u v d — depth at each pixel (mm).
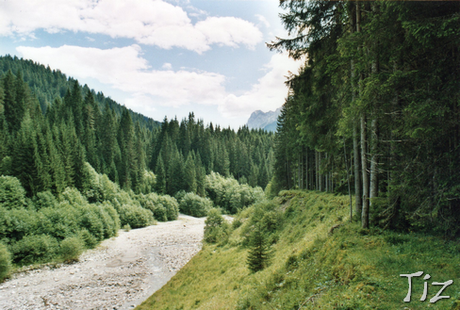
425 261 7855
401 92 8789
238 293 13023
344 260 9141
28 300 21031
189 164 88625
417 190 9117
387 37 8352
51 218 36906
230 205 84562
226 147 126062
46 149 54688
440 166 8312
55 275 26609
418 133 7832
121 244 39656
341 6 12188
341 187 22000
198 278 20594
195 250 34281
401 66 9531
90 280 25125
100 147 86562
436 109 7293
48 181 46844
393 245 9367
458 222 8391
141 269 28094
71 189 52656
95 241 38531
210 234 36188
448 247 8297
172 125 135375
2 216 31578
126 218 56312
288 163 44906
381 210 11359
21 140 48188
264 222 25109
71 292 22406
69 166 56438
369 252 9227
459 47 7477
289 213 25781
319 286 8758
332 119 13984
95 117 105250
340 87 13602
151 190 84375
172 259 31078
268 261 15367
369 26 8484
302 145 34469
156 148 110562
